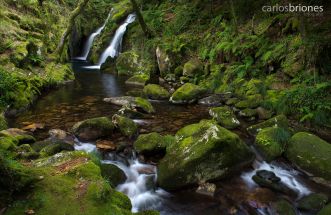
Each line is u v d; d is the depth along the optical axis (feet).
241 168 17.37
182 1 53.98
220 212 14.16
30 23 43.73
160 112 26.66
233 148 16.60
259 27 34.83
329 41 25.55
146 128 22.54
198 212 14.21
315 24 29.37
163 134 21.33
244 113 25.31
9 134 18.43
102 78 42.32
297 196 15.24
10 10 43.45
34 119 23.81
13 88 26.45
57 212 10.50
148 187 15.96
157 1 60.03
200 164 15.84
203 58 38.60
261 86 28.40
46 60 39.96
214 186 15.74
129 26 53.72
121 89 35.40
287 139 19.34
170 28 48.01
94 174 12.75
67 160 14.23
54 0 59.72
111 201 11.60
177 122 23.98
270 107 25.45
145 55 46.42
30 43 37.17
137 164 17.67
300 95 24.32
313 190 15.78
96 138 20.16
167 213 14.23
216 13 44.32
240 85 30.63
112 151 18.63
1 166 10.66
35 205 10.65
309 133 19.84
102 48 55.52
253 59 32.53
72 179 12.33
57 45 48.16
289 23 30.58
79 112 25.84
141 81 38.70
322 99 23.12
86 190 11.67
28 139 18.62
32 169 12.55
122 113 24.61
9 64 31.32
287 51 29.04
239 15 39.63
